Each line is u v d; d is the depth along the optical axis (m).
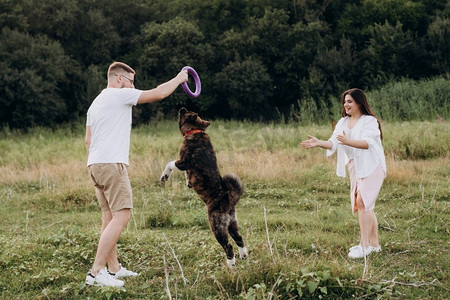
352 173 5.70
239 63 31.78
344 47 32.06
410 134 13.46
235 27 36.44
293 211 8.15
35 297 4.57
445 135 13.20
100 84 30.73
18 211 9.16
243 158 12.31
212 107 33.69
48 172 12.51
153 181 11.00
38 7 32.81
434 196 8.26
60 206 9.40
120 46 35.59
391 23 34.66
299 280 4.40
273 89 32.72
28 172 12.69
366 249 5.51
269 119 33.19
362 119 5.56
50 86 28.94
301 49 32.34
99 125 4.69
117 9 35.91
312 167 11.27
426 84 25.36
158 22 37.50
